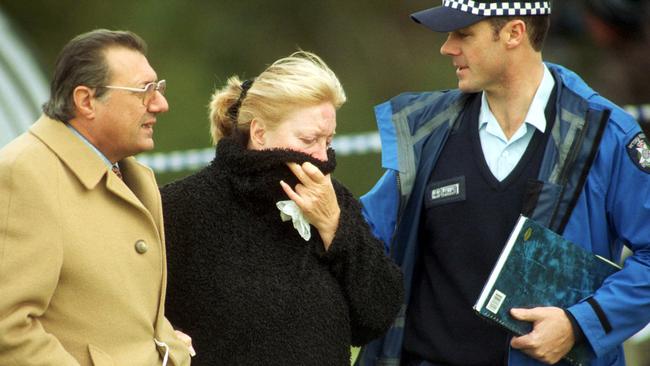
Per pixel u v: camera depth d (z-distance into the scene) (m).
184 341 13.16
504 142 15.15
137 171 13.26
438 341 15.36
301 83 13.66
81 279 12.13
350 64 60.16
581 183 14.80
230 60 59.09
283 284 13.64
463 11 14.90
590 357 14.86
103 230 12.35
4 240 11.79
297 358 13.51
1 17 57.91
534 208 14.82
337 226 13.84
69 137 12.36
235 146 13.87
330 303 13.77
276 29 60.16
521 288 14.60
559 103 15.07
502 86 15.05
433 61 60.16
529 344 14.55
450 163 15.38
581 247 14.80
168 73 57.56
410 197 15.50
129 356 12.40
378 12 61.19
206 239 13.71
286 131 13.73
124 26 59.16
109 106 12.35
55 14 58.44
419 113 15.76
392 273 14.21
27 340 11.74
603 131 14.84
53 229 11.93
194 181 14.01
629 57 39.28
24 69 47.50
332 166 13.84
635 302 14.73
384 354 15.71
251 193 13.73
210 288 13.59
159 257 12.84
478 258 15.12
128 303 12.42
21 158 12.02
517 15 14.83
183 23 59.34
